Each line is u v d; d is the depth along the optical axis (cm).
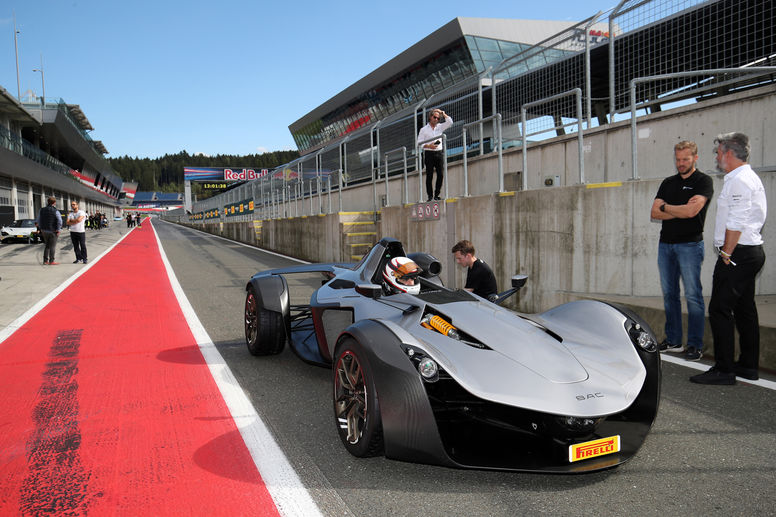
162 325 599
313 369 433
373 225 1288
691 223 432
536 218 638
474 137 1104
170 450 280
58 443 289
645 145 739
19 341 521
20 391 373
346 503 228
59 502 229
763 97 601
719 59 671
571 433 250
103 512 221
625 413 296
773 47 643
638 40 757
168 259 1497
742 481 245
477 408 295
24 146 3569
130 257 1512
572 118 852
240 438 296
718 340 384
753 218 366
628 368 281
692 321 443
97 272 1103
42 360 453
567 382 255
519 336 294
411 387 242
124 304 735
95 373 417
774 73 668
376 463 268
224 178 11519
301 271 508
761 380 392
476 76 1047
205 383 394
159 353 479
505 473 257
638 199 547
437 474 256
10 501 229
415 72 3459
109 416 328
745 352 392
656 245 541
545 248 627
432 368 244
